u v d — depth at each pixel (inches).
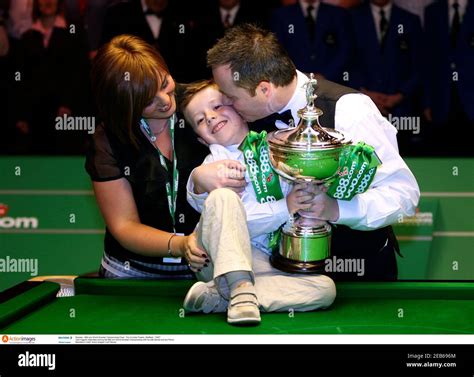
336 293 164.9
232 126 169.3
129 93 163.2
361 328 148.0
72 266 300.5
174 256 166.7
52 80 359.9
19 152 365.1
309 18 339.9
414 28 344.2
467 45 345.7
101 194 172.9
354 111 163.6
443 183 334.3
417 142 352.5
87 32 352.8
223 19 334.0
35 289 168.4
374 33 343.3
